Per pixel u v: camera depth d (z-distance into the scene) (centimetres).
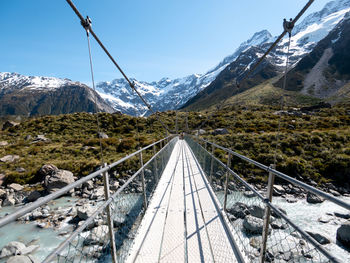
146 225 300
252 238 275
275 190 829
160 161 588
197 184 508
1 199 858
